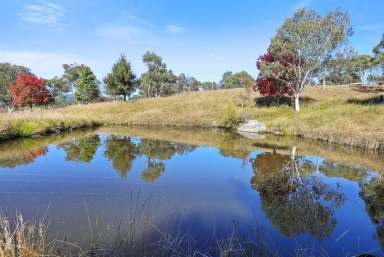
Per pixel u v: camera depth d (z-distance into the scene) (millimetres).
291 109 25406
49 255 3789
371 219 5859
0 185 7605
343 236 5133
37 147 13711
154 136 18953
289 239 4977
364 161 11094
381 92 31297
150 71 45188
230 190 7637
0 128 15406
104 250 4273
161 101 36375
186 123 26156
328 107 23625
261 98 32875
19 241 3521
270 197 7129
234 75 66188
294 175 9250
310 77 24625
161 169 9938
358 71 46625
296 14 22875
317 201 6887
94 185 7805
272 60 25406
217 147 14727
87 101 42531
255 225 5488
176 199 6848
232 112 25078
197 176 9000
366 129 15125
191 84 68562
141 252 4266
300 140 16891
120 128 23875
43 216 5586
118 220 5480
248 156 12406
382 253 4562
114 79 35125
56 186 7633
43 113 22984
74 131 21047
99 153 12641
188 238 4852
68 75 48531
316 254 4508
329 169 9977
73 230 4965
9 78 41531
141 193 7227
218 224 5480
